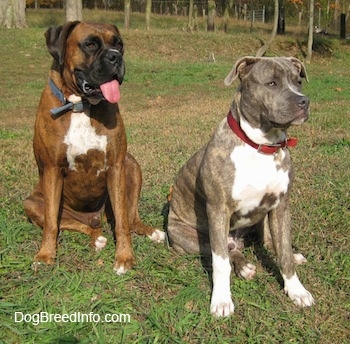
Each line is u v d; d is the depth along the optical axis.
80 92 1.55
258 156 1.40
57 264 1.54
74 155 1.60
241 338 1.24
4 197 2.10
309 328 1.27
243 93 1.41
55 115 1.57
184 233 1.67
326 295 1.41
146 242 1.74
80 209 1.82
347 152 2.81
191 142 3.14
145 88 6.09
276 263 1.60
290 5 14.38
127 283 1.48
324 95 5.43
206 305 1.37
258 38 9.55
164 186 2.28
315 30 12.96
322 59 9.44
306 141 3.11
